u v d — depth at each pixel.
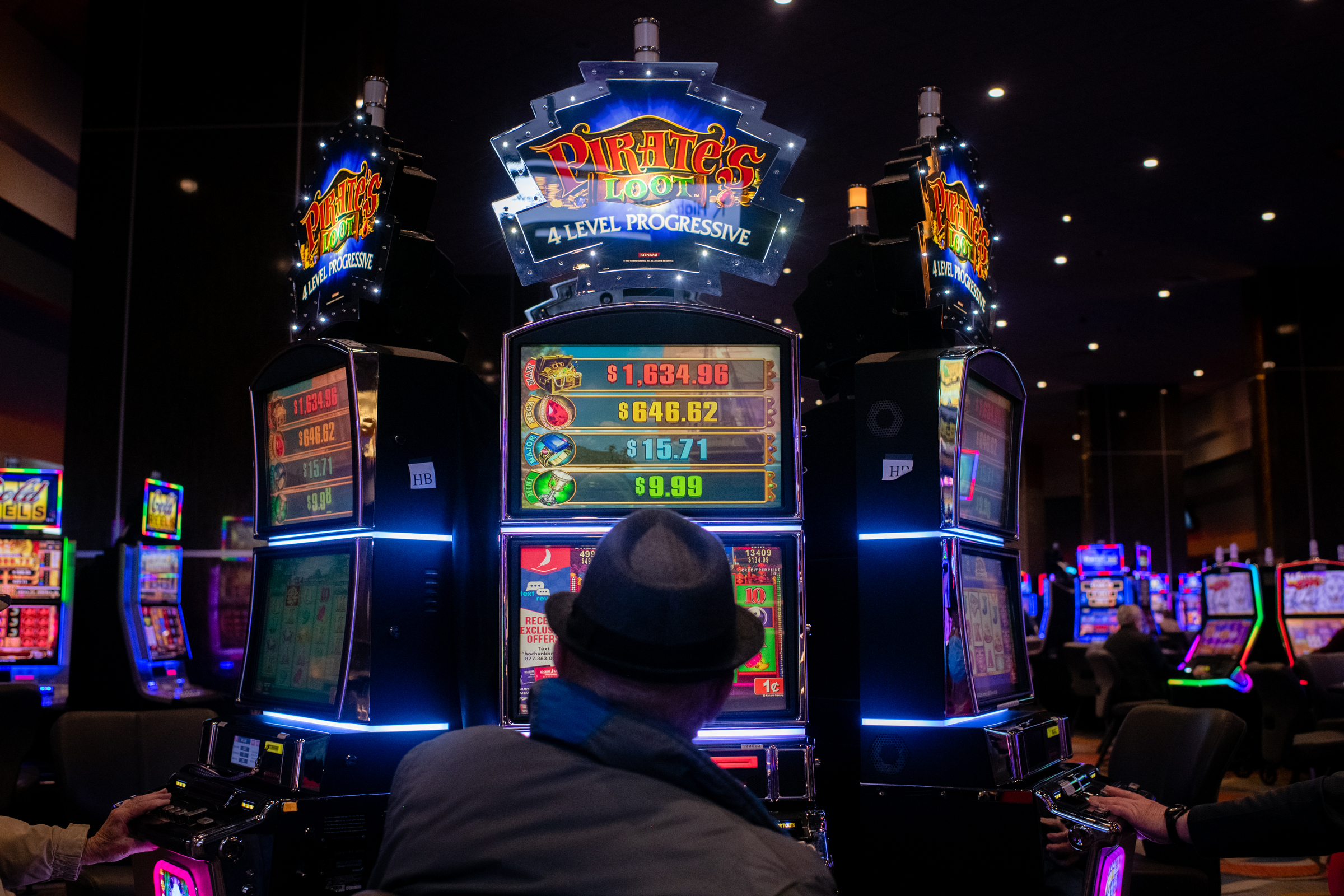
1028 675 2.96
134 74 5.30
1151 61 7.12
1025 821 2.43
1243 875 4.80
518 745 1.01
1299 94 7.55
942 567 2.57
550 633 2.38
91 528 5.11
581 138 2.73
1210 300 12.52
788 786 2.25
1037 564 22.98
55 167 7.36
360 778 2.28
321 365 2.56
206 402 5.13
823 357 3.08
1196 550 20.80
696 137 2.73
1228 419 17.98
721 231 2.71
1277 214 9.77
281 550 2.70
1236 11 6.54
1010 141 8.33
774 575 2.40
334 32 5.28
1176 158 8.61
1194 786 2.68
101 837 2.12
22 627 5.53
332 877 2.23
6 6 6.54
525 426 2.43
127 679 5.07
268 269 5.16
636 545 1.02
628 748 0.95
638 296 2.71
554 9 6.39
